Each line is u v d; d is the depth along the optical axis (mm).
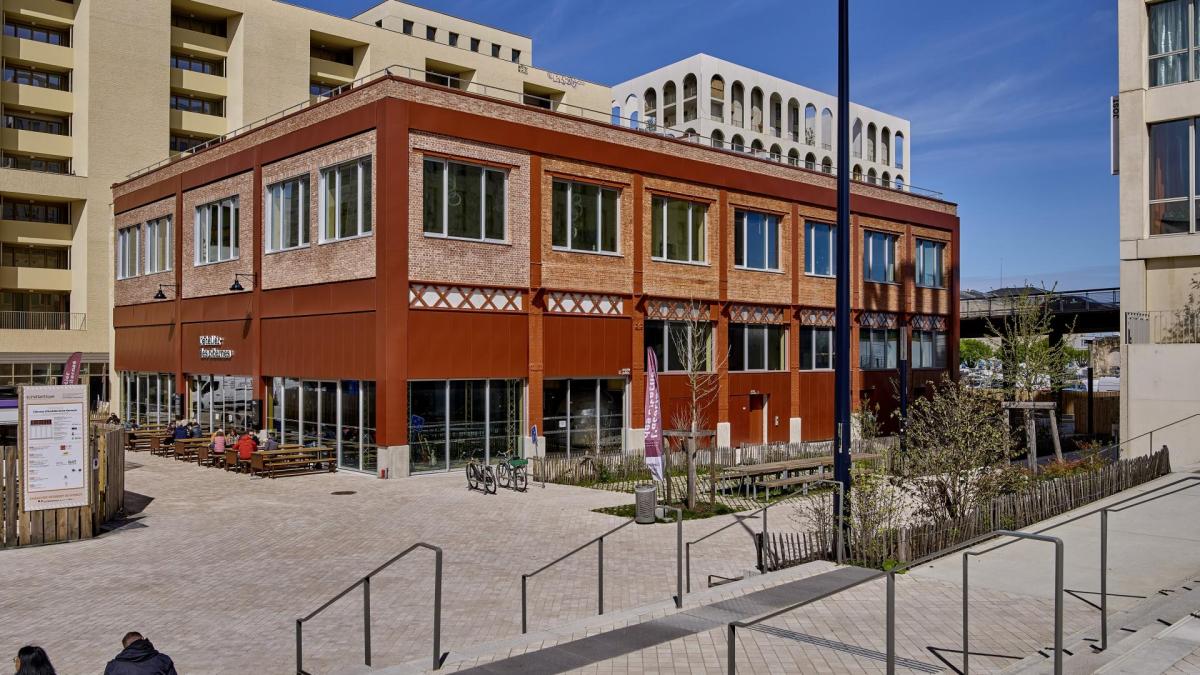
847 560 13430
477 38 73562
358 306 26391
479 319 27219
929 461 15750
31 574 14367
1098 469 21000
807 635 9820
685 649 9297
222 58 53781
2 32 46031
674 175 32906
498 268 27703
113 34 47906
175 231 36969
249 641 10750
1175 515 17172
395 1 68188
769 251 37406
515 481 23469
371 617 11703
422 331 25859
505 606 12133
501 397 28016
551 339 29078
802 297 38594
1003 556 13859
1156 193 28406
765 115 87312
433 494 22547
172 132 52781
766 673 8531
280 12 53938
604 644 9508
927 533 13828
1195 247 27375
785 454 28516
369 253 25969
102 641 10828
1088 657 8844
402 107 25422
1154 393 26484
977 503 15547
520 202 28344
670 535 17031
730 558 14891
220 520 19031
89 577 14148
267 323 30953
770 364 37375
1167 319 28141
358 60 58469
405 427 25500
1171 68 28172
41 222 47531
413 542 16625
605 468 25203
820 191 39438
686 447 21984
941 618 10508
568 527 17984
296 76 54500
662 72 84938
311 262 28578
